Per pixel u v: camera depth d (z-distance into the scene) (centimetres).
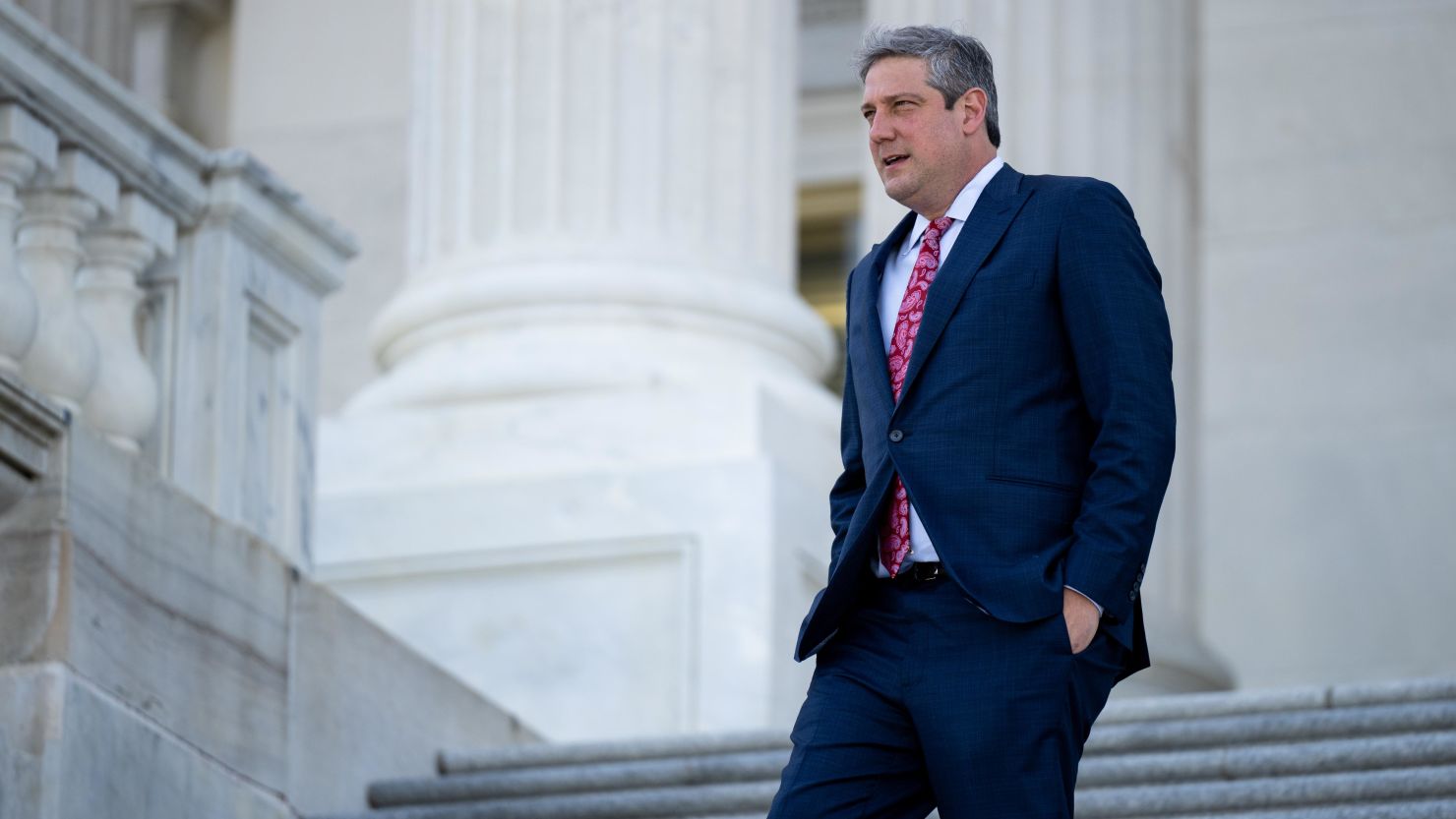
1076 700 1272
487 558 2870
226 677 1981
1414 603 4469
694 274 3050
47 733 1741
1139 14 3584
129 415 2034
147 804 1847
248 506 2216
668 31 3139
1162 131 3581
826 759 1293
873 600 1321
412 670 2277
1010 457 1301
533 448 2922
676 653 2786
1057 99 3531
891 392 1337
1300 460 4562
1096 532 1265
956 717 1262
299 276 2317
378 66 5022
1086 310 1302
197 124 5122
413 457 2956
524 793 2147
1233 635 4522
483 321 3052
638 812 2036
